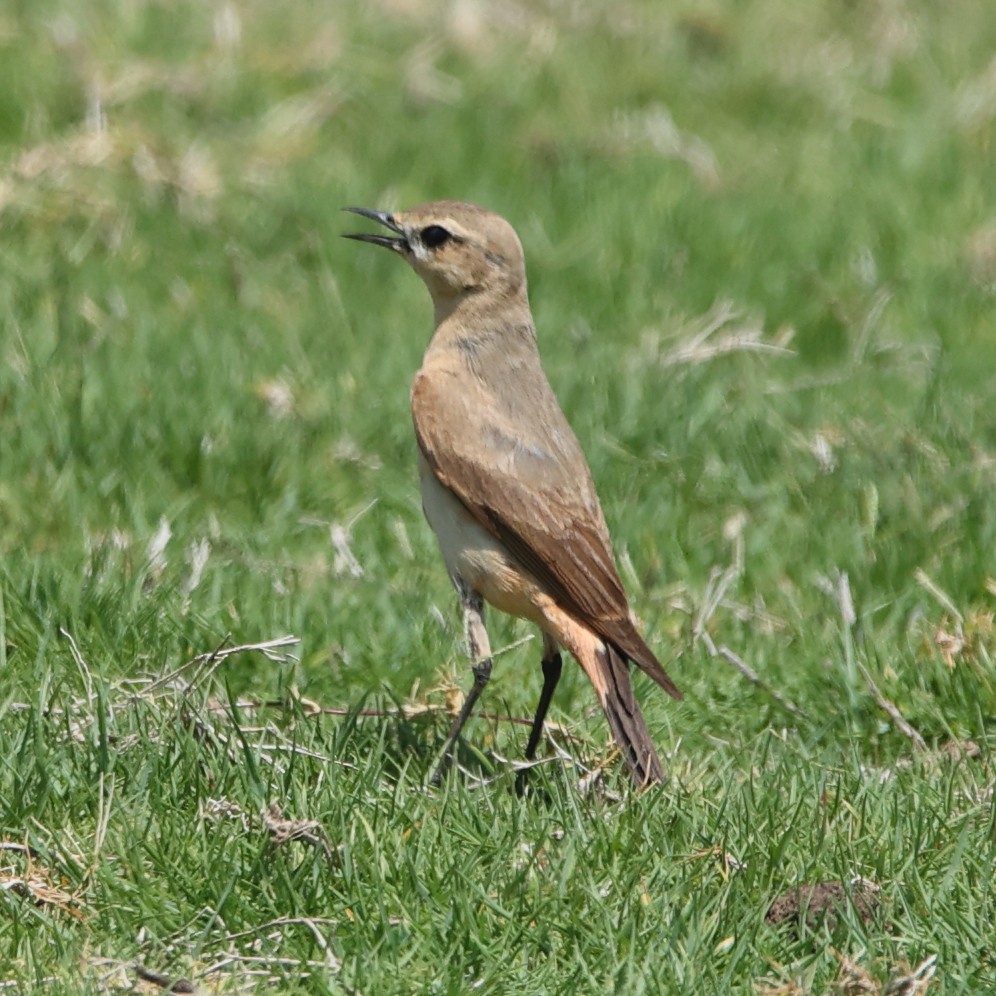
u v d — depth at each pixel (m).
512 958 12.40
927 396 23.02
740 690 17.19
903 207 29.62
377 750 14.85
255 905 12.80
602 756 15.83
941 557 19.47
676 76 33.84
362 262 26.61
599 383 23.09
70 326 23.36
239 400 21.92
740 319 25.69
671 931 12.43
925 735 16.75
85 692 15.27
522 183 29.64
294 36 33.03
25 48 30.52
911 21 37.28
